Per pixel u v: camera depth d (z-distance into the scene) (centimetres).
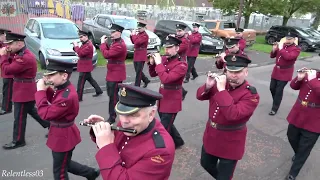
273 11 1892
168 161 190
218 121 304
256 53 1570
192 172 411
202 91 319
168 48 406
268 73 1108
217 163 343
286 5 1920
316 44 1867
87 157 432
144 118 191
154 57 414
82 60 654
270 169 431
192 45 896
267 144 513
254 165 439
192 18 2303
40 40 891
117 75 562
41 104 296
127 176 185
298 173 412
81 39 649
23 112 436
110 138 196
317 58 1633
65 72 299
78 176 384
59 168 322
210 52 1411
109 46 580
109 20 1207
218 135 308
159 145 189
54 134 313
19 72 411
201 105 702
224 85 279
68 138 315
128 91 188
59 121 310
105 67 966
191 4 2550
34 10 1328
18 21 1266
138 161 190
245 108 280
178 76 399
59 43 873
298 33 1927
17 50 413
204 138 328
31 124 532
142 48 776
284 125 608
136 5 2298
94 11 1783
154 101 197
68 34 941
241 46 815
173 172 407
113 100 559
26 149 446
